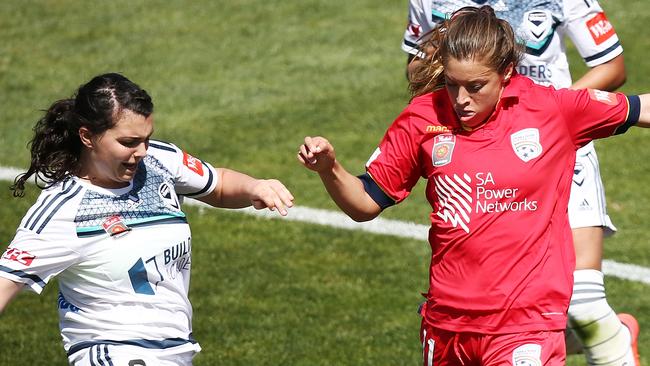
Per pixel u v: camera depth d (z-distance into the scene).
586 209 18.14
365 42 41.22
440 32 14.97
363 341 22.22
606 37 18.86
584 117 14.68
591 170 18.41
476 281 14.72
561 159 14.69
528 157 14.43
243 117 35.66
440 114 14.73
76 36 43.19
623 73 19.25
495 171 14.45
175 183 15.18
